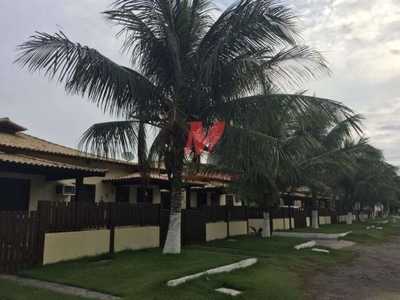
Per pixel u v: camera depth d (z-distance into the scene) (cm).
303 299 802
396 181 5431
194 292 727
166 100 1067
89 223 1093
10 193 1405
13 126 1712
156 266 910
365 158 2998
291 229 2514
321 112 998
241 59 1002
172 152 1096
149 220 1328
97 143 1088
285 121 1063
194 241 1595
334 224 3631
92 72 934
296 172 1786
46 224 959
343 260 1413
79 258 1036
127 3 994
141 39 1029
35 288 714
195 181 2047
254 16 966
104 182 1925
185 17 1045
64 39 926
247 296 755
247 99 1022
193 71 1034
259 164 1016
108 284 745
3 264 852
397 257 1580
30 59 927
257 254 1275
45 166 1289
